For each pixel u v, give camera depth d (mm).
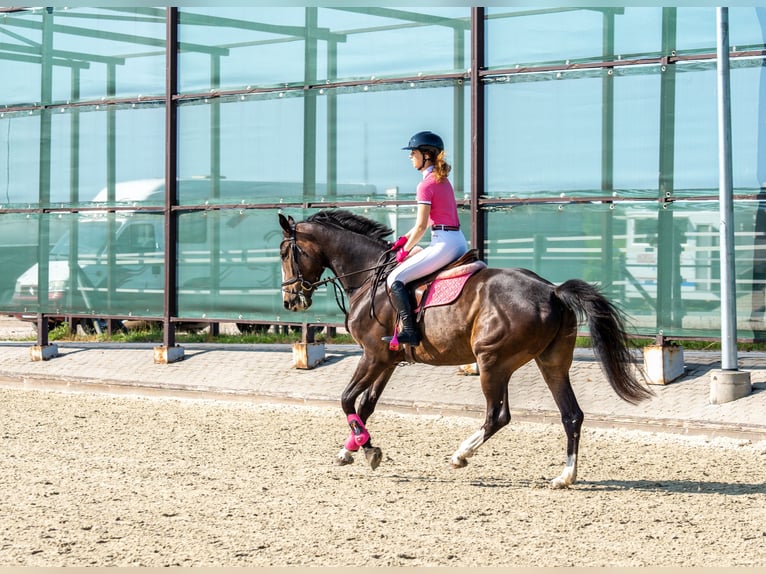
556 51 14773
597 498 9219
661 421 12523
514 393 14180
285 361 16906
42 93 19297
